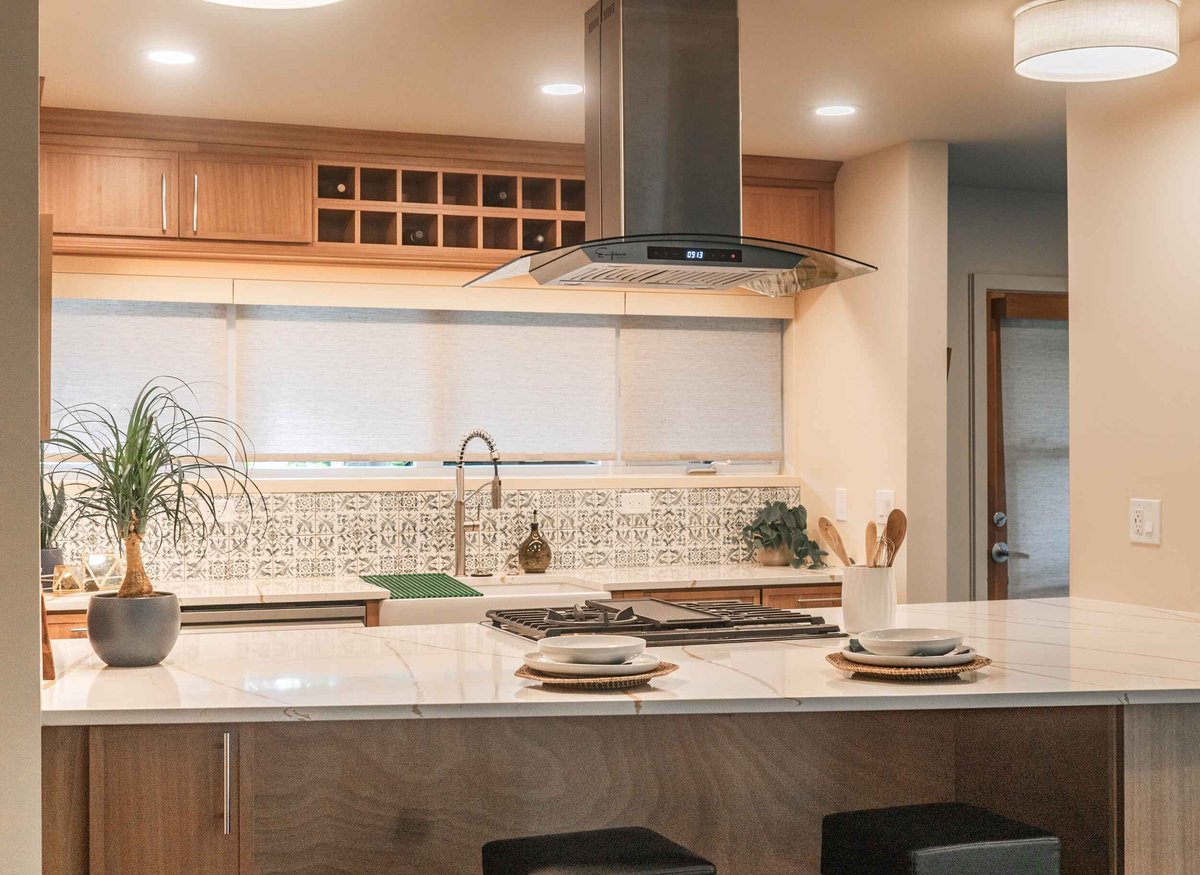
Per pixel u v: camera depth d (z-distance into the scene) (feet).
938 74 12.96
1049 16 10.64
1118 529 12.12
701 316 17.97
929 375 15.87
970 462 18.42
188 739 7.32
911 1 10.78
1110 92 12.16
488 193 16.57
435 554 16.71
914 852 7.20
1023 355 18.74
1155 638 9.87
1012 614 11.35
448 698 7.39
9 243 6.43
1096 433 12.38
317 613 13.84
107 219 14.51
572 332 17.53
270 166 15.10
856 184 17.02
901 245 15.94
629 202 10.22
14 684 6.44
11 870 6.42
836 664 8.25
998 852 7.34
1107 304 12.23
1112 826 8.09
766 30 11.55
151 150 14.66
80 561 14.56
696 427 18.16
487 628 10.73
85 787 7.32
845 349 17.13
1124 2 10.37
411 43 11.95
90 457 8.70
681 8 10.37
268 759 7.98
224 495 15.78
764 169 17.04
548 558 16.60
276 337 16.16
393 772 8.17
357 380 16.55
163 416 15.65
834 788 9.02
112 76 13.00
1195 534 11.22
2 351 6.42
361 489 16.38
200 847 7.33
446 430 16.94
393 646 9.60
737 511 18.11
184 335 15.76
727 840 8.77
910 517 15.76
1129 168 11.94
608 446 17.72
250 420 16.05
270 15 11.14
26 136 6.46
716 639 9.93
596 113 10.73
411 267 16.15
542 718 8.41
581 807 8.48
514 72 12.91
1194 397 11.21
